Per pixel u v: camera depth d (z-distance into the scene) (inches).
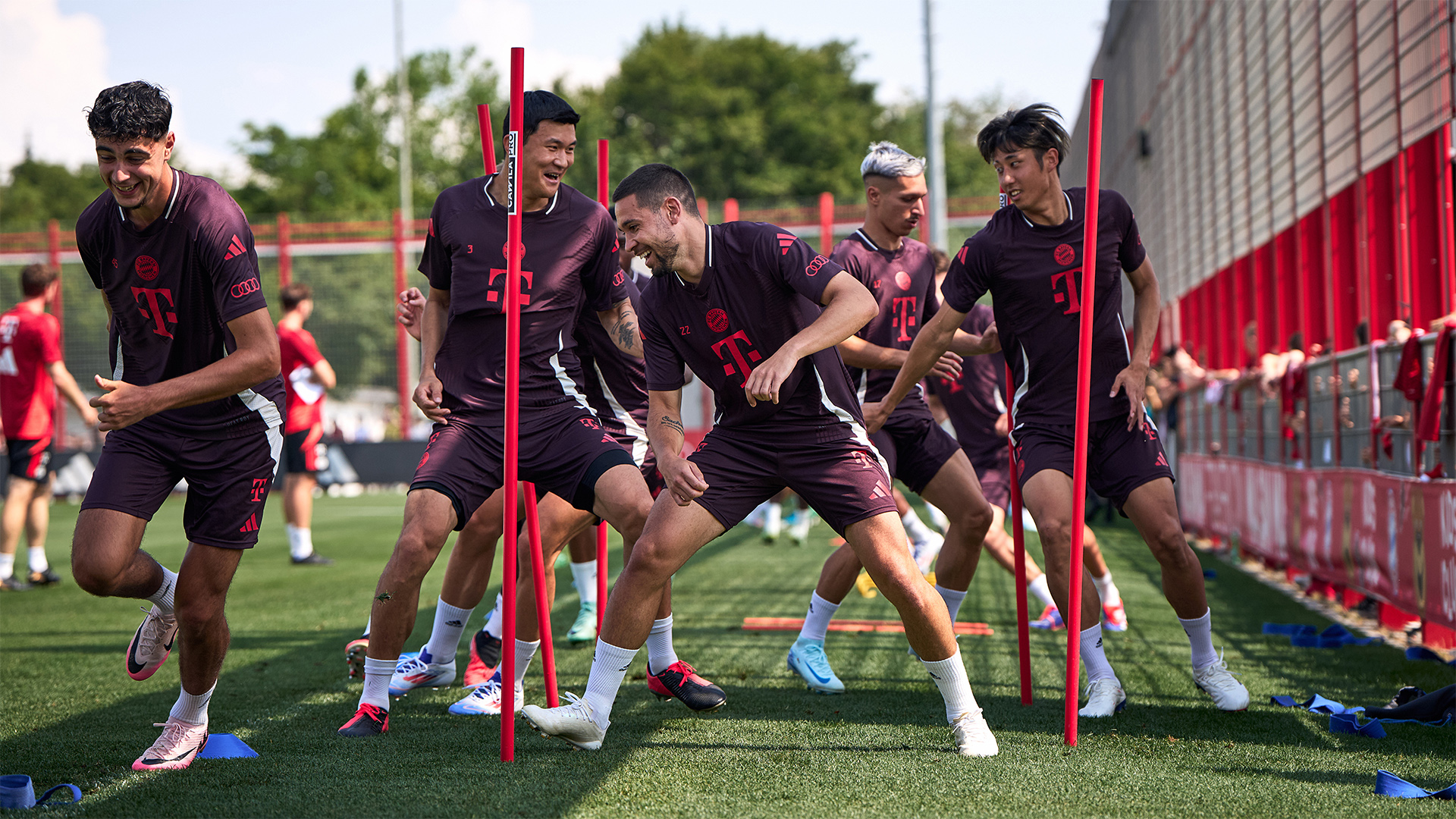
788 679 351.9
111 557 236.1
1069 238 292.2
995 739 262.4
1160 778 230.7
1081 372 258.5
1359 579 468.4
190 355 248.5
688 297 249.4
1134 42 1299.2
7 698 333.1
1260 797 216.7
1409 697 302.0
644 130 3917.3
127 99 219.9
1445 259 467.5
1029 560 454.6
